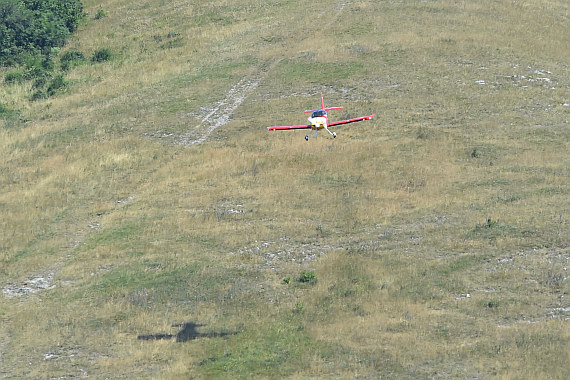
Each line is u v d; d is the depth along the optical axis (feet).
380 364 327.67
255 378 325.62
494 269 425.28
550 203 512.22
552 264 423.23
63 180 630.74
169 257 480.23
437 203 533.55
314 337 362.12
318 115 413.80
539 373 305.73
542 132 653.71
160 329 381.60
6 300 448.65
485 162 600.39
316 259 463.83
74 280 463.83
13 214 570.87
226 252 483.92
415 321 369.30
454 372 314.76
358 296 405.80
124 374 338.95
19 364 361.51
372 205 539.70
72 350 370.73
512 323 363.35
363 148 637.30
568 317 363.15
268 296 415.44
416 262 443.73
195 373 332.39
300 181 592.60
